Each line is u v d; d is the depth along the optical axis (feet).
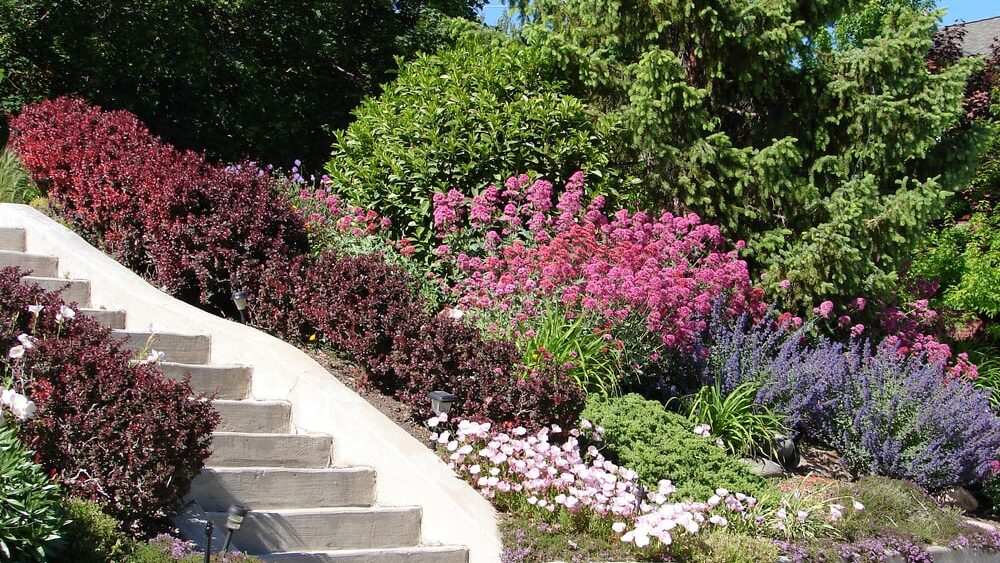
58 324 15.71
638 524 16.99
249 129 47.39
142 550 12.97
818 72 32.99
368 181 28.73
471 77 30.55
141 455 13.92
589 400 22.56
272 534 15.96
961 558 22.16
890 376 27.20
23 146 29.04
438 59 31.96
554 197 29.37
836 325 32.14
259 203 24.34
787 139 30.81
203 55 45.21
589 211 28.53
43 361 14.32
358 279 22.09
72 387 14.14
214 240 23.41
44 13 43.37
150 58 44.16
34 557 11.85
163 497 14.17
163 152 27.58
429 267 26.96
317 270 22.65
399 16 53.83
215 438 17.48
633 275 24.79
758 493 21.16
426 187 28.27
